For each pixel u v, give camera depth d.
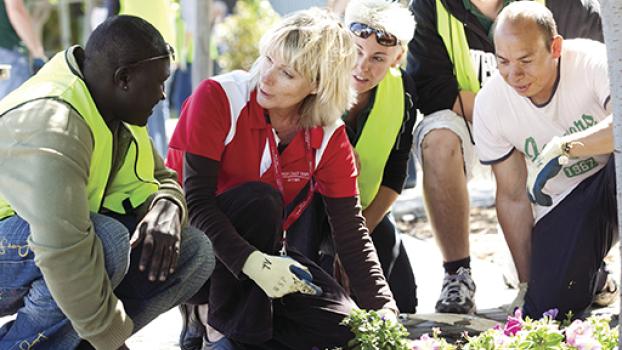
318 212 4.53
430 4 5.06
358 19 4.60
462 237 4.99
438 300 5.01
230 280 4.00
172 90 12.52
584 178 4.66
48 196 3.28
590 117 4.56
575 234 4.53
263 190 4.01
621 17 3.06
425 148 5.00
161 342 4.71
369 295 4.18
